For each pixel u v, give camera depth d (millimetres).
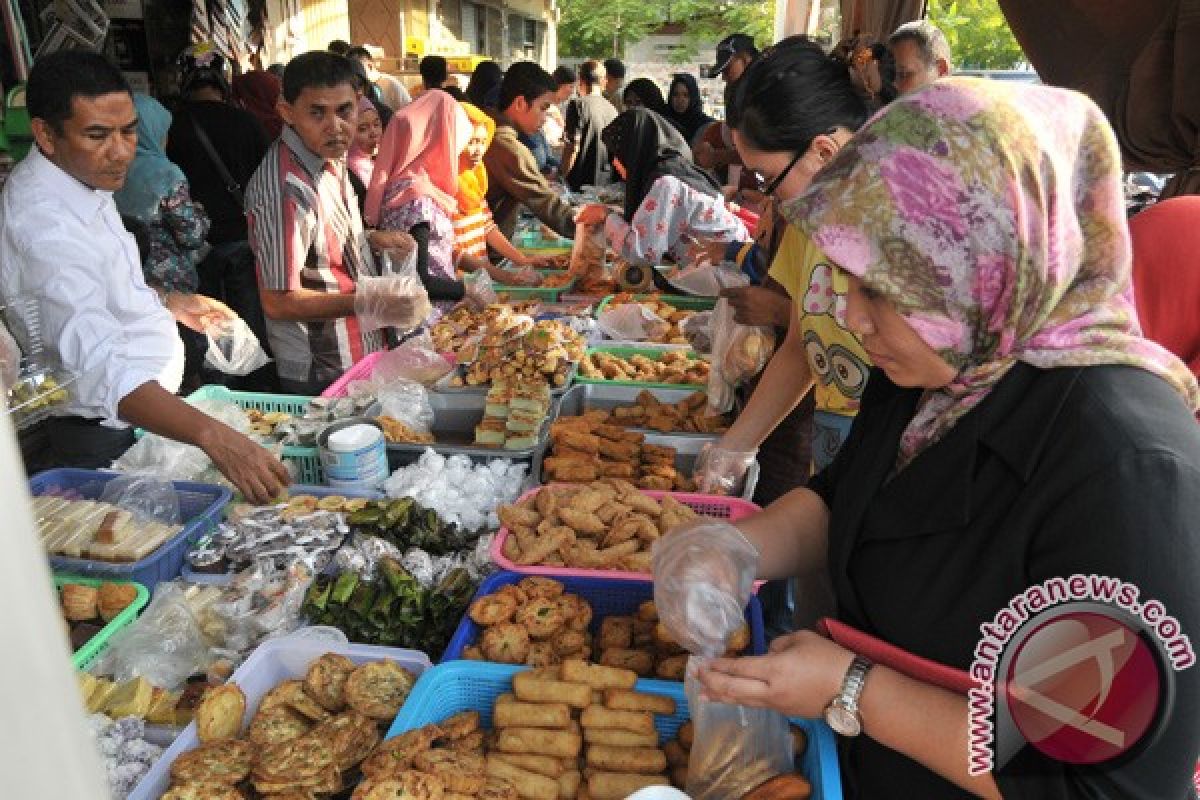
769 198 2607
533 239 6137
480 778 1336
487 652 1601
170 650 1670
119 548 1865
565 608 1710
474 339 3453
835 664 1070
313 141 2809
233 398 2898
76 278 2062
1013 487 950
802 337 2152
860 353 1920
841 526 1164
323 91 2729
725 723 1296
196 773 1321
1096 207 923
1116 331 922
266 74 6023
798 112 1870
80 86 2066
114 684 1603
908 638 1056
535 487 2391
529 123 5453
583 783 1436
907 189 901
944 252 903
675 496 2211
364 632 1779
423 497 2295
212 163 4734
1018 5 2328
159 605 1737
